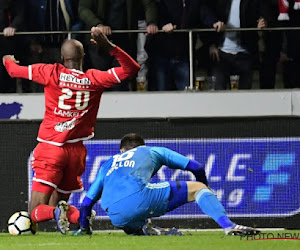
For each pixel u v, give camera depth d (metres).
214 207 18.66
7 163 25.69
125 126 25.66
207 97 27.38
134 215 19.09
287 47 28.47
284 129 25.59
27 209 25.64
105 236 20.50
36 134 25.72
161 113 27.31
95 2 27.84
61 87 21.39
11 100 27.31
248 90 27.45
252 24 28.31
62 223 20.67
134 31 27.73
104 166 19.94
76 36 28.02
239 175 25.55
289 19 28.31
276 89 27.62
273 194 25.50
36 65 21.69
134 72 21.28
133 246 16.91
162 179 25.44
